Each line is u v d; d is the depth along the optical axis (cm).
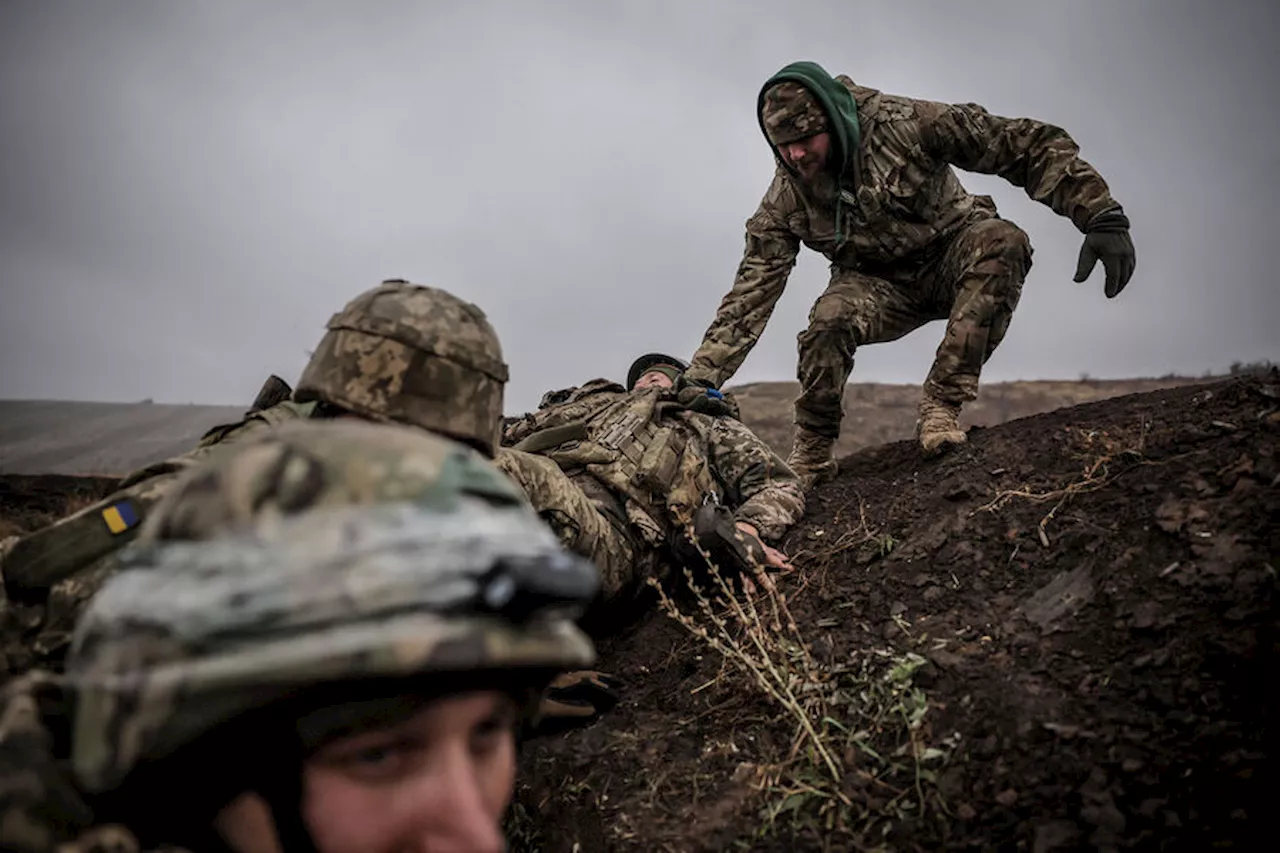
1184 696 214
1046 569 276
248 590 120
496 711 135
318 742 126
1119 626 241
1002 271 376
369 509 126
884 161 377
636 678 307
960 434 386
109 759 121
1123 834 188
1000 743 221
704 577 353
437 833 129
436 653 118
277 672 116
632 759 260
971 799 211
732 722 263
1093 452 320
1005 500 313
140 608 123
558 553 133
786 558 338
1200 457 287
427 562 123
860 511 355
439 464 134
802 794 226
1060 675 234
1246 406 308
